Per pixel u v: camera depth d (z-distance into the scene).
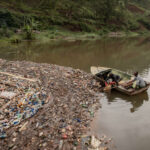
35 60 17.98
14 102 6.92
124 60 19.23
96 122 6.62
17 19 41.91
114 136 5.82
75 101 8.06
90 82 10.79
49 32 44.31
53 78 10.50
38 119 6.28
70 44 32.47
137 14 92.31
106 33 59.88
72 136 5.59
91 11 70.25
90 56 21.34
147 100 8.70
